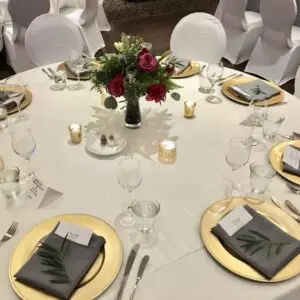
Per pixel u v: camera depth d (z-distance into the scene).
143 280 1.04
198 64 2.30
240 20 3.92
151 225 1.19
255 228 1.15
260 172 1.35
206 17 2.59
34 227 1.17
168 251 1.13
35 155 1.53
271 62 3.79
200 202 1.31
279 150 1.54
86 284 1.01
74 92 2.02
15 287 0.99
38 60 2.54
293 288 1.03
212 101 1.96
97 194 1.34
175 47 2.67
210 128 1.74
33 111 1.84
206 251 1.13
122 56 1.51
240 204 1.27
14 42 3.51
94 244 1.10
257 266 1.05
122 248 1.12
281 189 1.36
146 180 1.41
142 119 1.80
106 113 1.84
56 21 2.51
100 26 5.11
